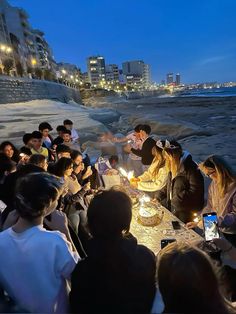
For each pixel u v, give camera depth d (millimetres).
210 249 2094
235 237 2564
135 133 6508
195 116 30469
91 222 1342
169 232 2697
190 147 13148
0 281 1467
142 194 3635
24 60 57562
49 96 41219
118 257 1288
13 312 1185
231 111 33719
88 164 4836
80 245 2621
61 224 2230
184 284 972
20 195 1490
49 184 1554
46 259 1431
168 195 3918
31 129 14523
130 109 54250
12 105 20969
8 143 4746
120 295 1247
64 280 1526
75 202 3111
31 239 1451
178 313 1003
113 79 190500
